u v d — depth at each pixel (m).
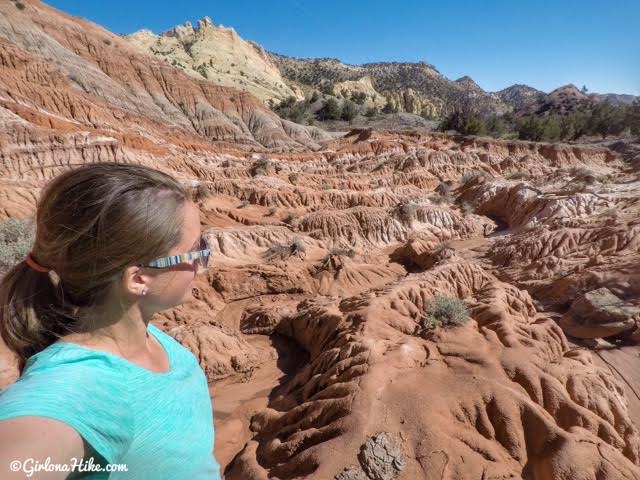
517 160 72.75
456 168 69.31
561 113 161.00
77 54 76.25
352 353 12.73
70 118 54.22
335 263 31.36
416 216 45.94
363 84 193.50
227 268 28.48
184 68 146.88
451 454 8.96
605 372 13.01
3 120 37.75
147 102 78.69
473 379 10.57
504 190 49.38
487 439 9.57
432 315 14.36
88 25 85.62
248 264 31.14
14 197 30.83
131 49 88.00
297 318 20.77
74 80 67.88
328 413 10.42
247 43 195.50
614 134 97.25
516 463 9.26
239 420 13.37
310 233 40.62
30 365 1.29
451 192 58.84
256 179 51.59
